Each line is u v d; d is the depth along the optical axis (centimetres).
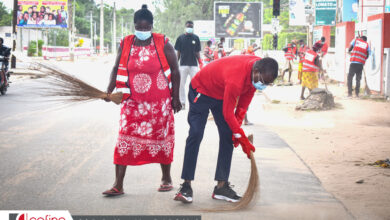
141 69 443
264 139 765
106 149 673
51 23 4228
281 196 458
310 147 715
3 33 6194
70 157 621
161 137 457
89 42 8612
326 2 2438
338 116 1066
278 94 1523
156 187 489
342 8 2612
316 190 479
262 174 542
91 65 3553
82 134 789
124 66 448
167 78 454
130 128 449
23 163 587
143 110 448
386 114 1095
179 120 955
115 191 455
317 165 599
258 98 1488
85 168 563
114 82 461
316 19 2462
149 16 444
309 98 1188
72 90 455
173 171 557
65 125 881
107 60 4881
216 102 441
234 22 4000
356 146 723
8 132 802
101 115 1018
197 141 438
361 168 582
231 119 419
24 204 430
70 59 4397
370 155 659
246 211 414
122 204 432
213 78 431
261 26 3997
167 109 457
